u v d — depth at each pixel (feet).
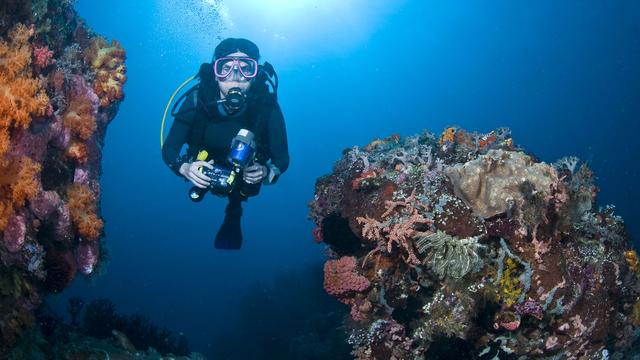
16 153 10.21
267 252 136.56
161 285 95.04
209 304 81.35
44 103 10.84
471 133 17.30
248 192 18.66
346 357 31.94
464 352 12.76
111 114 16.07
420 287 13.78
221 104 17.67
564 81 177.99
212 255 124.67
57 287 11.40
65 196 12.44
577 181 13.99
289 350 37.06
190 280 99.04
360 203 14.79
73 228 12.24
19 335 10.56
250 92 18.12
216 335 61.16
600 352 12.54
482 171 12.05
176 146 17.71
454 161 15.69
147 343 22.18
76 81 13.30
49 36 13.48
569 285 11.88
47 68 12.42
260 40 193.06
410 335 13.66
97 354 13.82
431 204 12.95
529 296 11.87
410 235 12.58
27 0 12.10
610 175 121.49
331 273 14.53
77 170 13.23
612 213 14.83
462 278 12.34
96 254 13.08
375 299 14.14
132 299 85.20
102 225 12.93
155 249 134.92
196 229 165.37
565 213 12.32
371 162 16.38
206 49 183.21
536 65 184.14
